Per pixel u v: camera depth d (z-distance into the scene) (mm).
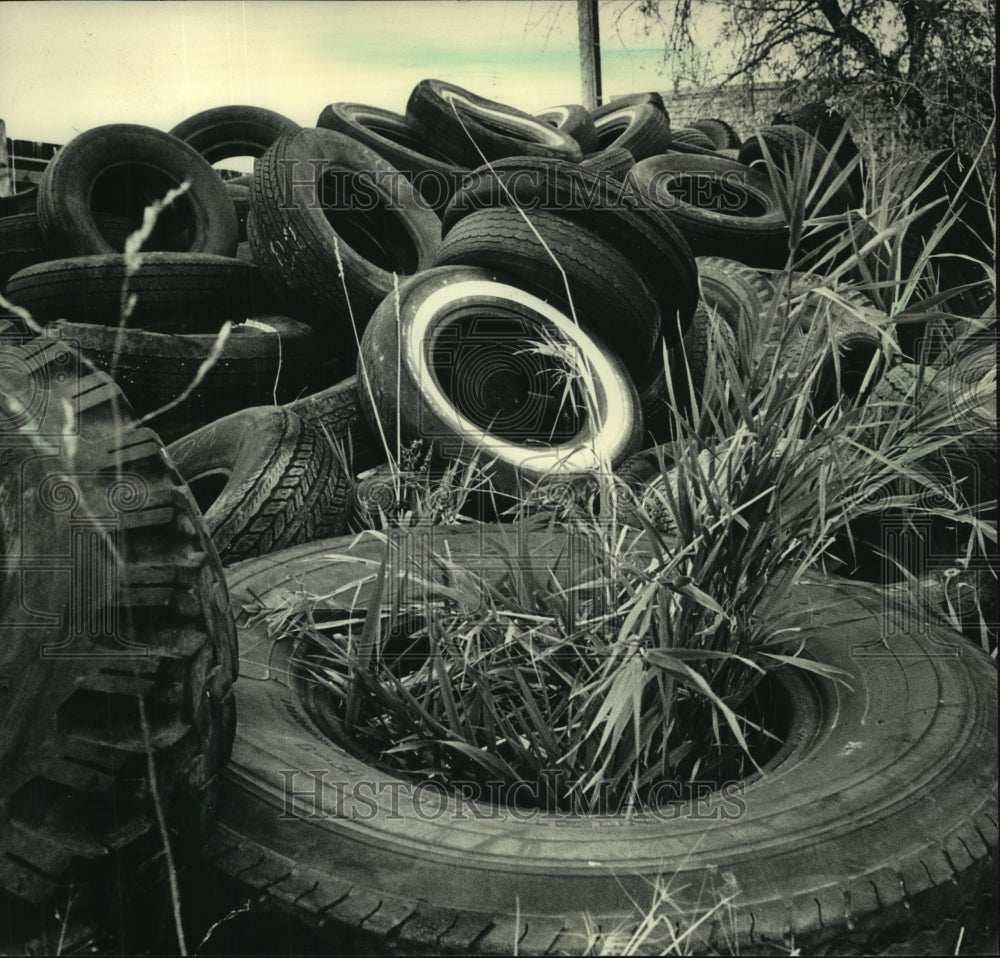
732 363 1773
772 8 4805
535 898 1293
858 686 1839
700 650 1666
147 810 1320
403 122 5148
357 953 1298
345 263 3828
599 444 3090
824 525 1846
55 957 1293
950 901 1379
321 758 1601
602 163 4793
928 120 4188
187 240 5199
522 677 1857
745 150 4992
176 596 1376
